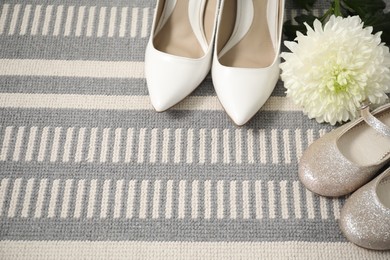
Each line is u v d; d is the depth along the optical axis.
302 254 0.76
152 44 0.85
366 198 0.73
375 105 0.85
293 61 0.80
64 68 0.91
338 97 0.78
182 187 0.81
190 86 0.84
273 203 0.80
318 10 0.97
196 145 0.84
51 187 0.81
